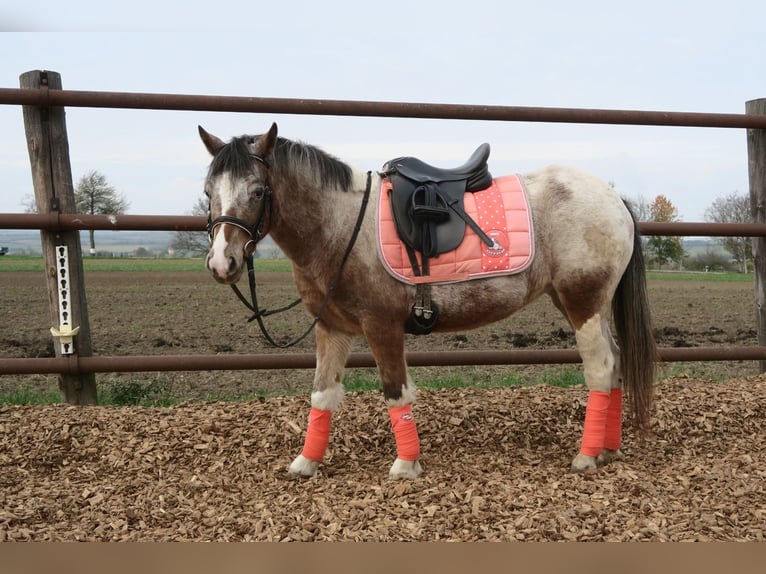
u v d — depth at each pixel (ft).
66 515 10.69
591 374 12.50
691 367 24.12
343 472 12.75
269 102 15.81
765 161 18.65
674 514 10.21
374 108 16.12
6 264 84.28
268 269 80.33
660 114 17.15
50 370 15.90
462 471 12.33
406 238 11.53
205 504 11.08
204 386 21.04
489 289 11.87
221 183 10.59
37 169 15.89
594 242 12.18
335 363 12.46
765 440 14.16
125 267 84.79
